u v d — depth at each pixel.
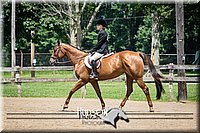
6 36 34.53
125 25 60.59
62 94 18.61
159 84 11.91
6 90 19.84
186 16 33.22
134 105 13.88
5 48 36.59
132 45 60.19
